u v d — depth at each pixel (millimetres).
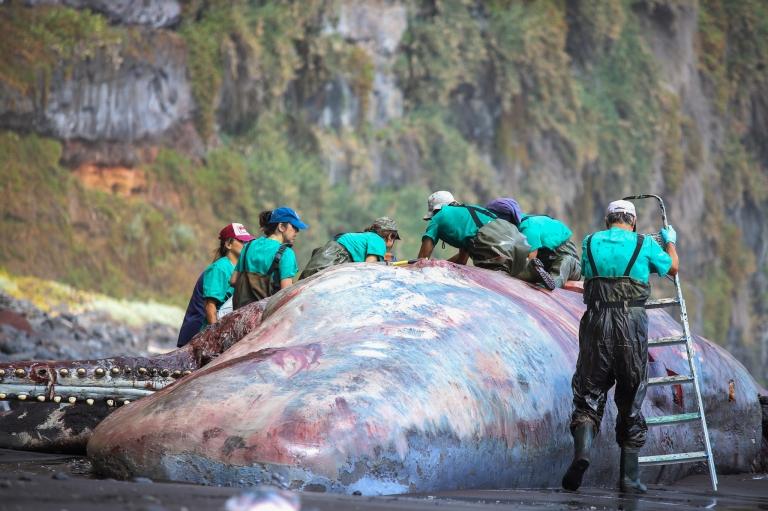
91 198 65375
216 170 75438
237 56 79625
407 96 94938
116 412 9703
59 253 61125
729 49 127312
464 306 10734
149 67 72000
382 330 9977
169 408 9039
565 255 14391
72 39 67562
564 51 108000
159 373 12617
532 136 100000
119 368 12641
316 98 86562
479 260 13477
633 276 10969
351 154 86375
